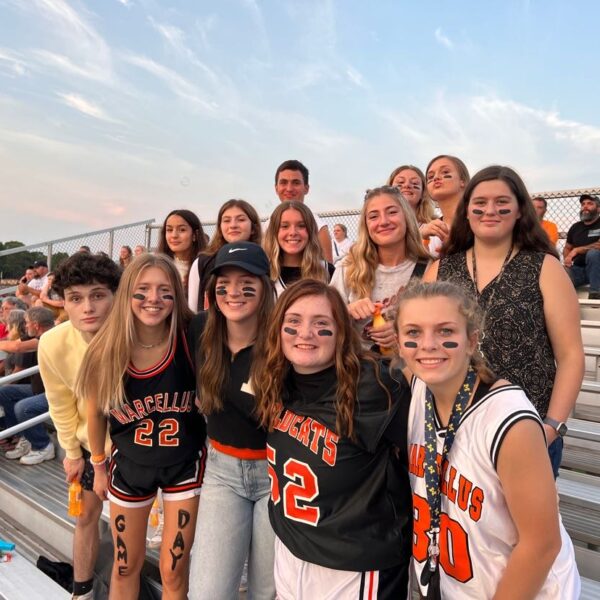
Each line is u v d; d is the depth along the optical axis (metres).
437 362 1.29
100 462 2.10
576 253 5.52
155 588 2.38
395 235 2.31
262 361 1.69
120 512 1.99
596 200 5.45
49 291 6.50
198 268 3.10
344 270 2.51
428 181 3.01
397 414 1.45
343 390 1.47
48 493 3.32
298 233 2.86
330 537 1.45
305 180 3.91
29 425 3.41
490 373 1.31
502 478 1.17
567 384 1.60
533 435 1.14
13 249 8.21
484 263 1.85
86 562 2.34
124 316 1.86
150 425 1.92
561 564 1.26
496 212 1.76
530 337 1.65
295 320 1.55
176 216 3.65
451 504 1.27
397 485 1.46
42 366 2.20
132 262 1.91
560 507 2.31
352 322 1.58
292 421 1.58
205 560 1.77
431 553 1.32
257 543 1.85
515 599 1.16
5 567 2.68
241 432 1.81
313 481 1.49
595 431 2.81
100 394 1.90
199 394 1.87
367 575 1.42
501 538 1.22
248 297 1.78
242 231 3.17
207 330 1.85
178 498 1.98
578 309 1.66
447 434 1.29
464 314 1.30
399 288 2.33
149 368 1.89
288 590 1.54
